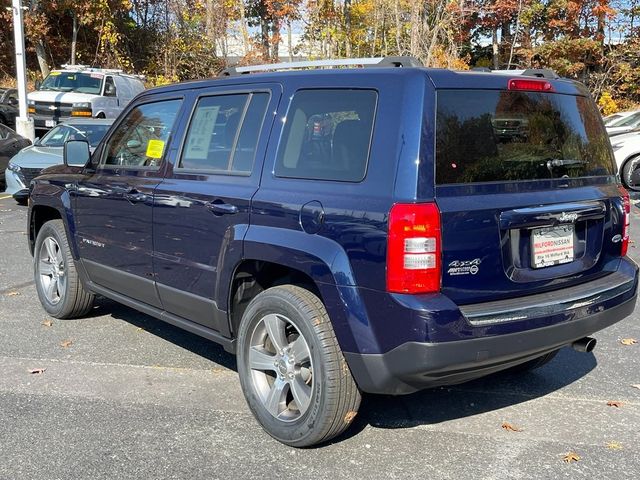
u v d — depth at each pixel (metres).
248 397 3.79
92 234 5.16
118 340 5.34
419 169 3.09
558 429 3.89
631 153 14.20
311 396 3.43
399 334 3.07
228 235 3.83
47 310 5.90
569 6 29.86
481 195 3.25
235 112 4.10
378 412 4.09
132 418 3.94
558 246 3.60
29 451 3.53
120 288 5.01
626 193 4.16
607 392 4.45
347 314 3.22
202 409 4.08
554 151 3.71
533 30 32.16
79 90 19.00
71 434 3.73
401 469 3.40
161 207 4.36
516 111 3.55
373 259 3.13
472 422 3.97
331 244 3.30
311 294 3.52
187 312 4.33
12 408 4.06
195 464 3.43
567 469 3.42
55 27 31.11
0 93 24.25
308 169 3.56
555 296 3.49
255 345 3.78
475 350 3.11
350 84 3.49
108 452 3.54
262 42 33.06
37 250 5.96
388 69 3.38
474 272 3.19
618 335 5.65
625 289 3.88
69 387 4.39
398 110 3.23
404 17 27.66
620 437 3.79
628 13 30.66
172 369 4.73
